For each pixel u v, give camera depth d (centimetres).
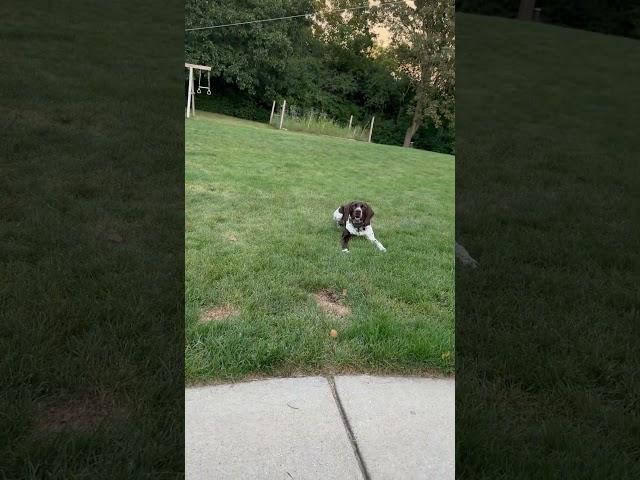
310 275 365
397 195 586
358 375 256
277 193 559
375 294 343
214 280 342
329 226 473
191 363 254
